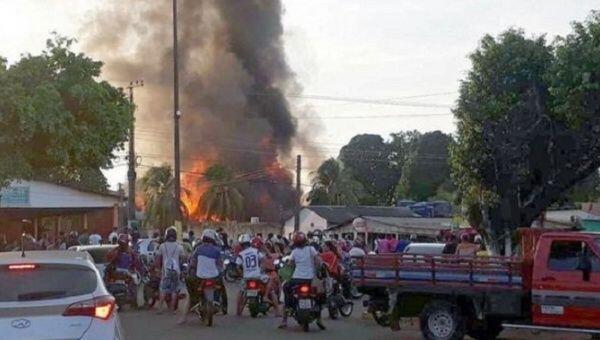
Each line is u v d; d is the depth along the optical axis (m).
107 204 41.00
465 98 22.00
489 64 21.64
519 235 16.64
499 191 22.44
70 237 33.50
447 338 15.79
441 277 15.80
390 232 54.62
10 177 22.53
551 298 14.73
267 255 20.88
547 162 21.80
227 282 30.92
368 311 17.94
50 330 8.92
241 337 16.81
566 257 14.73
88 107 23.94
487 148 22.09
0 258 9.63
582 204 33.84
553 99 20.94
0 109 21.36
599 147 21.02
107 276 21.38
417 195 77.38
